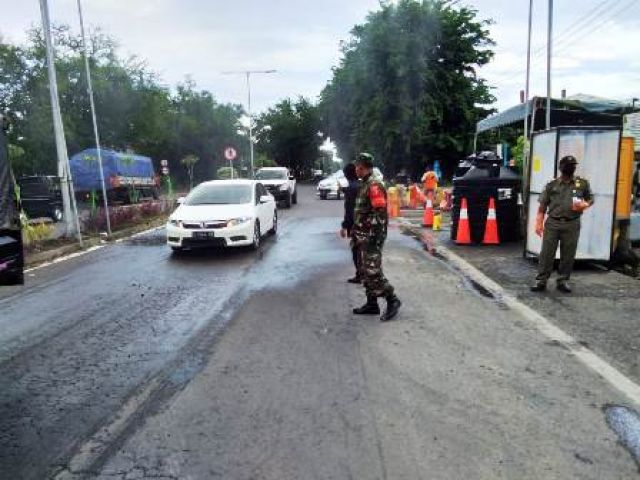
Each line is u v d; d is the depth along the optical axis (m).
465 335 5.97
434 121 42.44
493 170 12.59
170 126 58.50
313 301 7.59
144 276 9.71
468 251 11.52
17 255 5.16
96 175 31.45
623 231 9.55
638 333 6.00
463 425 3.96
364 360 5.25
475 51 43.94
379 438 3.79
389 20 41.28
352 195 8.52
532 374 4.88
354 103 44.41
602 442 3.73
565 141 9.16
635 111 12.70
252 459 3.56
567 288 7.86
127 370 5.15
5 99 35.91
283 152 82.19
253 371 5.04
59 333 6.38
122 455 3.64
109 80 40.66
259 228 12.78
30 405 4.43
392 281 8.71
